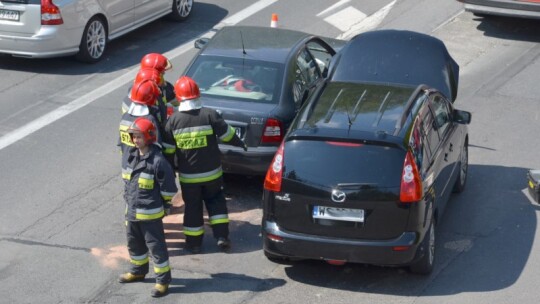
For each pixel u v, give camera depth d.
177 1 49.50
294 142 23.98
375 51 33.25
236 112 28.83
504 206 29.89
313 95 26.75
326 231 23.69
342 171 23.50
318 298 24.03
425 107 26.25
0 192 30.30
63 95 39.69
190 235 26.34
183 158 25.83
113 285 24.72
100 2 43.34
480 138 35.72
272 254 24.78
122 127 24.64
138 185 23.50
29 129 35.88
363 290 24.48
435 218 25.67
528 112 38.41
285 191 23.84
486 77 42.47
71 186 30.91
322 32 48.38
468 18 50.44
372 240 23.55
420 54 33.16
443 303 23.73
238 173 29.50
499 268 25.72
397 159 23.47
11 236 27.34
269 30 34.28
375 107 25.50
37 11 40.88
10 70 42.56
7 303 23.64
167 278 23.98
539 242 27.33
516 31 48.69
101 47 44.09
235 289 24.47
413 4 52.78
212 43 32.31
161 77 27.34
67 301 23.83
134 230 24.05
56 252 26.45
